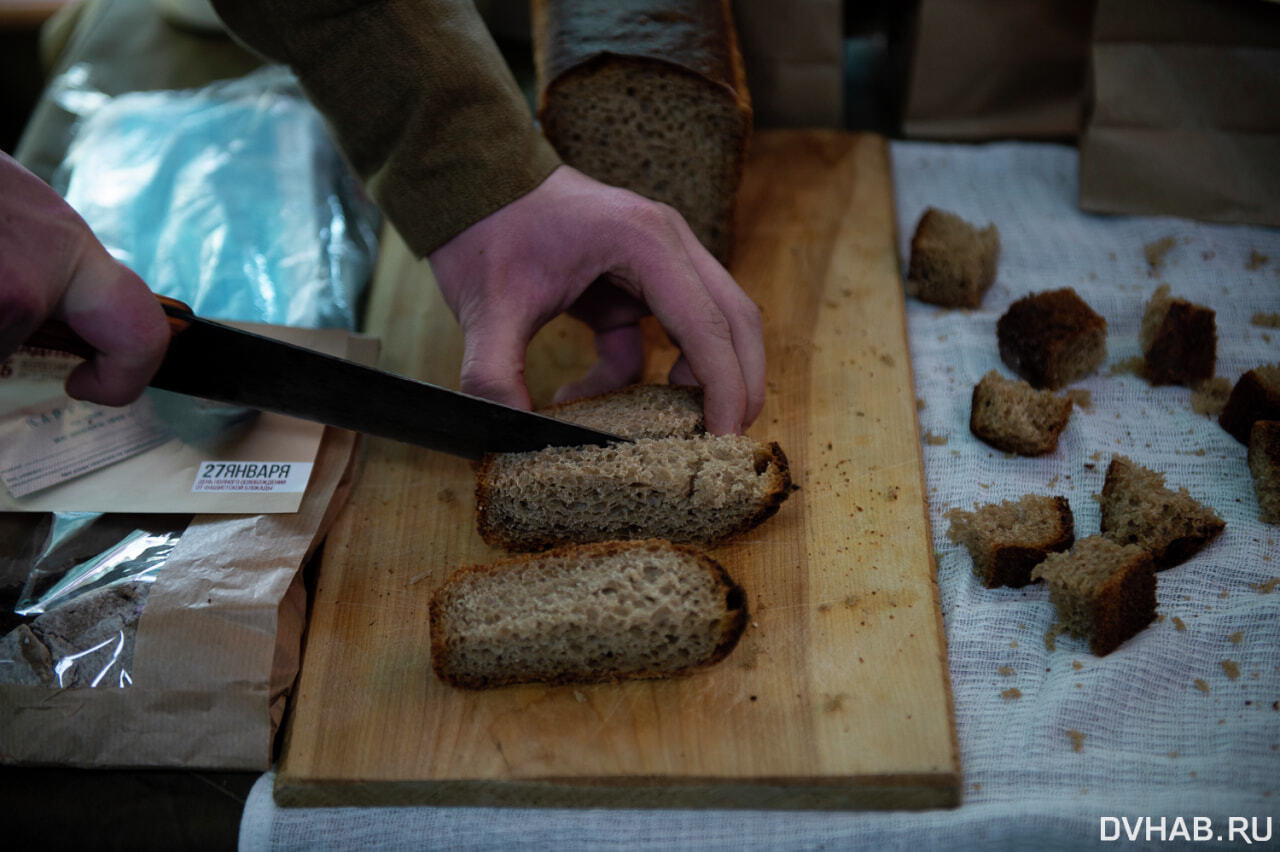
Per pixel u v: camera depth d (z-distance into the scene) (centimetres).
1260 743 141
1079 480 176
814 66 245
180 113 245
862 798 140
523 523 165
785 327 204
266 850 143
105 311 132
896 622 154
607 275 176
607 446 165
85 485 169
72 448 173
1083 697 147
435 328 210
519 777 141
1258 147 214
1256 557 161
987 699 149
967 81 244
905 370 194
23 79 333
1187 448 180
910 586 159
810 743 142
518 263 172
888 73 282
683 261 169
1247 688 147
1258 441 167
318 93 175
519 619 143
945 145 252
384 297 217
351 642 158
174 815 145
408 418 163
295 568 159
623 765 141
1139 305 206
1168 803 136
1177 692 148
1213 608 156
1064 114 247
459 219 172
